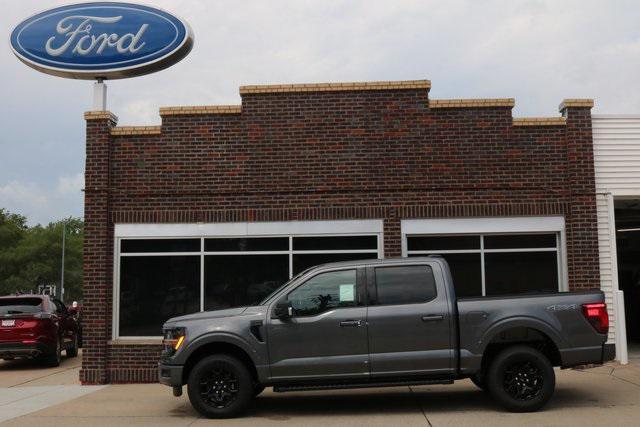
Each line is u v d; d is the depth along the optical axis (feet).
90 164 43.21
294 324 29.84
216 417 29.86
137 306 43.06
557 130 43.21
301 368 29.60
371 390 36.52
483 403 31.91
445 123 43.16
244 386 29.84
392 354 29.55
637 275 57.16
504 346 30.27
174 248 43.32
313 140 43.27
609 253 42.60
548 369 29.32
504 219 42.78
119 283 43.16
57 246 293.43
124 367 42.06
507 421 27.76
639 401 31.45
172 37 43.80
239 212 43.04
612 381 36.86
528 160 42.93
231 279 42.96
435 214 42.60
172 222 43.19
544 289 42.73
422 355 29.50
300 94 43.57
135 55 43.96
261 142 43.39
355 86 43.29
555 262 42.98
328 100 43.47
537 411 29.50
